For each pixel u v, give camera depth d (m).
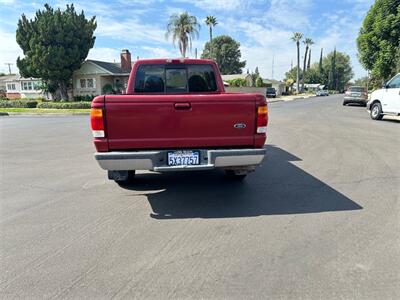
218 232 3.44
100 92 33.34
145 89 5.15
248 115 3.95
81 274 2.67
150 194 4.71
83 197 4.62
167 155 3.90
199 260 2.87
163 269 2.73
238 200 4.41
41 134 11.42
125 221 3.76
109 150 3.81
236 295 2.38
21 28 29.33
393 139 9.27
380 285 2.48
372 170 5.88
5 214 4.01
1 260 2.91
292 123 13.55
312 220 3.71
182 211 4.05
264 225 3.60
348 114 18.03
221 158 3.88
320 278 2.57
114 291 2.44
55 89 32.62
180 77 5.21
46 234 3.43
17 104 27.48
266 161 6.68
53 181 5.45
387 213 3.89
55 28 28.72
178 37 39.75
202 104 3.84
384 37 18.52
